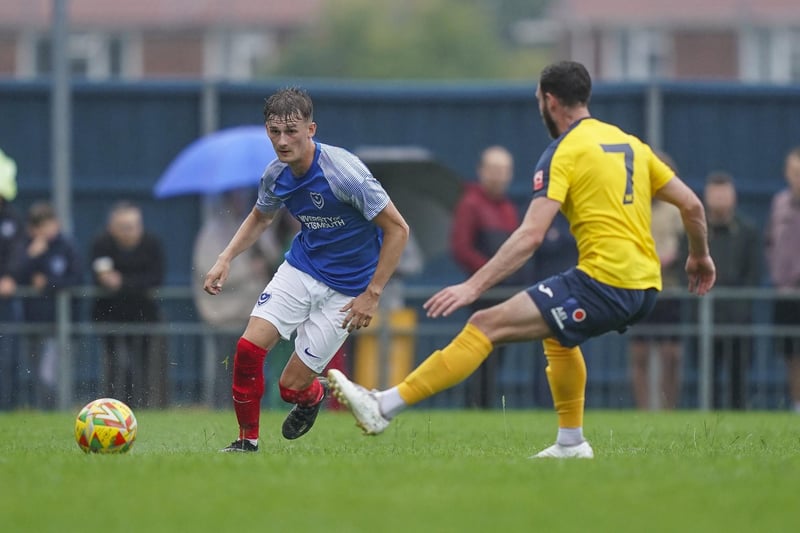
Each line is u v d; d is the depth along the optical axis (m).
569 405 24.08
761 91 56.22
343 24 149.25
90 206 56.03
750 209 56.66
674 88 55.91
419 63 150.50
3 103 55.62
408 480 19.62
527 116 55.97
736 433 31.14
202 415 38.66
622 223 22.69
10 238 47.00
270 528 16.02
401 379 45.88
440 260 55.62
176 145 56.12
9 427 33.41
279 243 46.88
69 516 16.88
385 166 51.16
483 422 36.31
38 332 44.56
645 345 45.41
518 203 56.03
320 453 24.78
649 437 29.94
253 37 150.88
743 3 144.88
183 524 16.33
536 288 22.56
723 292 45.03
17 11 140.00
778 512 17.17
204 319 45.78
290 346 45.47
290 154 24.44
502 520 16.55
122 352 44.69
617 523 16.41
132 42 145.25
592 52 147.62
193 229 55.91
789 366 45.56
